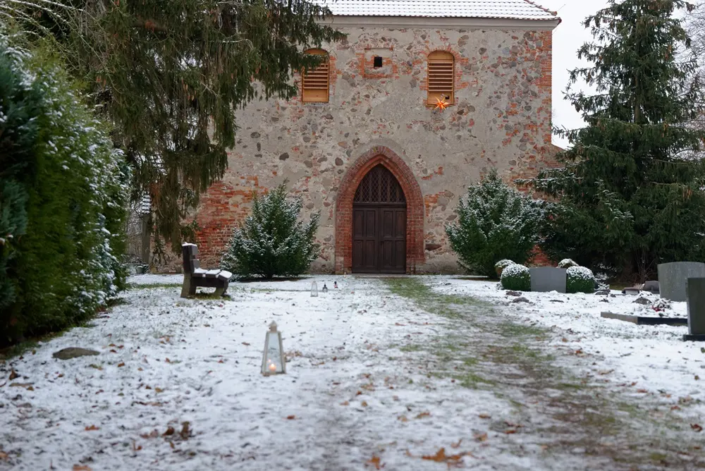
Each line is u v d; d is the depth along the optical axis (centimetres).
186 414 504
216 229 2403
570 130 2208
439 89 2461
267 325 916
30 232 715
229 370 635
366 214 2453
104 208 1084
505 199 2066
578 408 531
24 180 719
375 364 678
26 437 457
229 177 2414
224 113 1518
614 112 2197
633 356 739
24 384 583
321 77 2448
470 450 427
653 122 2186
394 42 2448
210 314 1009
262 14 1524
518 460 412
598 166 2119
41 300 750
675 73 2167
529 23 2444
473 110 2442
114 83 1368
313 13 1745
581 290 1638
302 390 568
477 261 2028
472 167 2433
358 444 438
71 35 1281
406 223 2438
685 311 1195
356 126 2433
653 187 2092
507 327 977
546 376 643
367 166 2442
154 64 1480
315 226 2178
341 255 2405
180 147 1662
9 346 745
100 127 1033
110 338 772
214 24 1517
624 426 486
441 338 858
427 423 481
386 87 2442
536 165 2433
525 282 1641
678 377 636
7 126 679
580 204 2200
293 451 425
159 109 1554
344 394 558
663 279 1416
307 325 934
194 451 427
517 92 2444
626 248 2117
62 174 798
